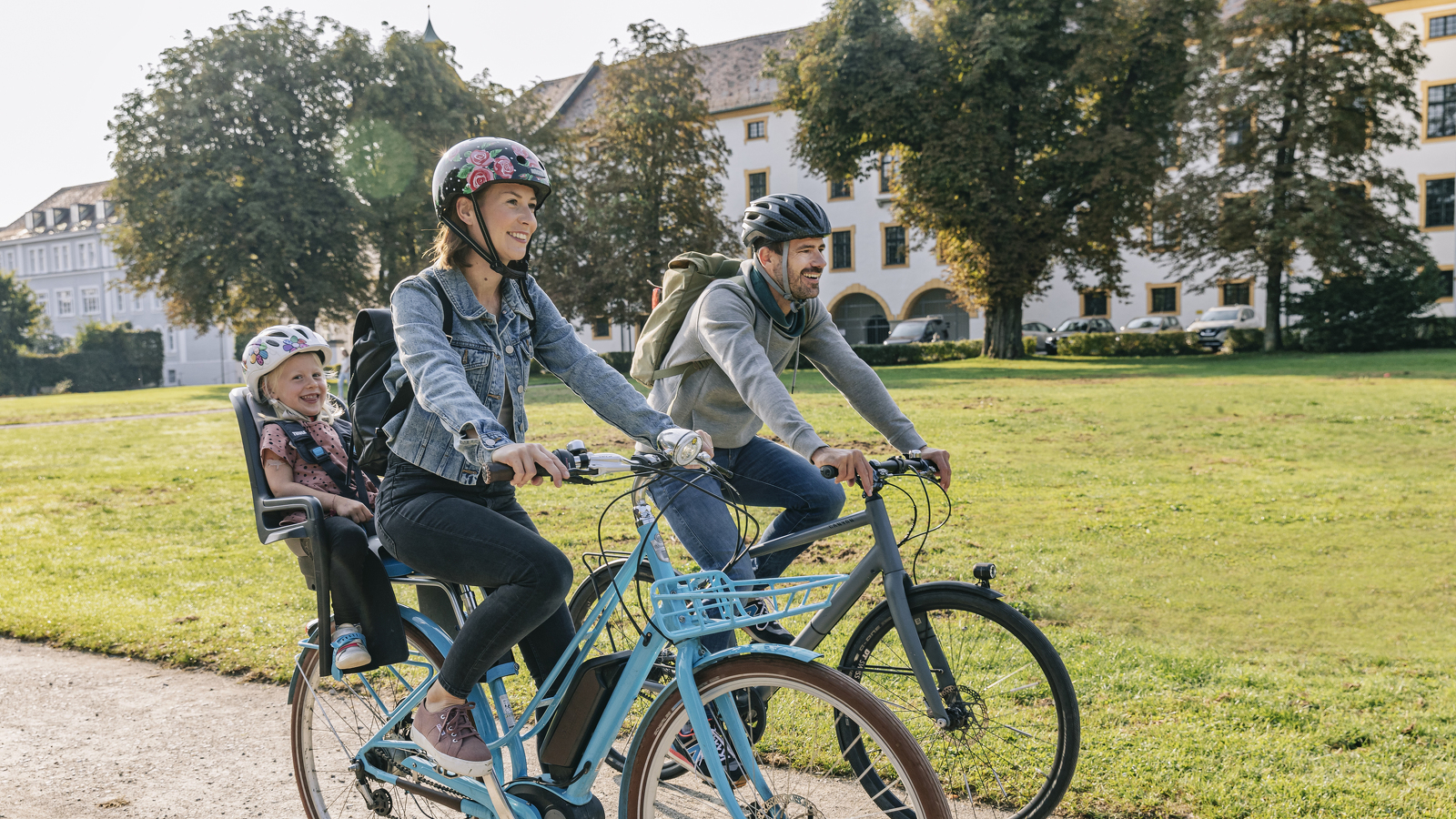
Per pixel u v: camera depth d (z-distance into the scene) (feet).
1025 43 91.30
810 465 9.79
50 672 14.23
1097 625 15.46
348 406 7.85
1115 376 73.15
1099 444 36.47
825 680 6.56
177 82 111.45
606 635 8.29
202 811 9.97
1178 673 12.98
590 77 184.14
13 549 23.02
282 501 8.00
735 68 172.45
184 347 224.12
